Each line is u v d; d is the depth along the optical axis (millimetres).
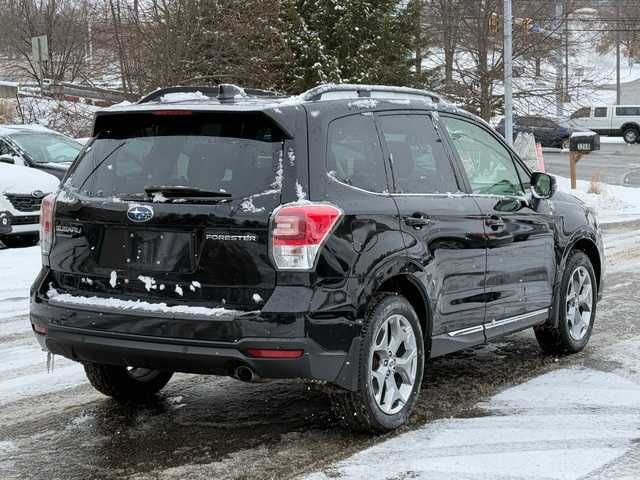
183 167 4672
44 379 6352
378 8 26375
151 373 5855
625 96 79000
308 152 4574
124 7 21594
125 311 4551
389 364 4910
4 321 8406
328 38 26047
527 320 6312
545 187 6344
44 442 4961
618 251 13109
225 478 4320
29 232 13688
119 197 4777
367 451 4672
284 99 4863
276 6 23078
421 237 5094
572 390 5891
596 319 8250
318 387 4699
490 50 26797
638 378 6195
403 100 5500
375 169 5008
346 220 4578
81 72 25750
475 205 5664
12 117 25484
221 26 21688
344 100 5016
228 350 4332
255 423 5242
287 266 4359
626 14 53906
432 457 4570
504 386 6023
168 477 4355
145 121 4895
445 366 6617
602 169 35062
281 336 4305
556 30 26281
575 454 4605
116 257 4727
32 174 13992
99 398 5859
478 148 6090
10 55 37875
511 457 4562
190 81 21719
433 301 5211
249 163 4547
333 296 4453
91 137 5160
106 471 4473
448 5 26266
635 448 4699
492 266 5781
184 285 4508
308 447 4766
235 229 4414
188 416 5414
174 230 4551
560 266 6648
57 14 33938
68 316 4746
